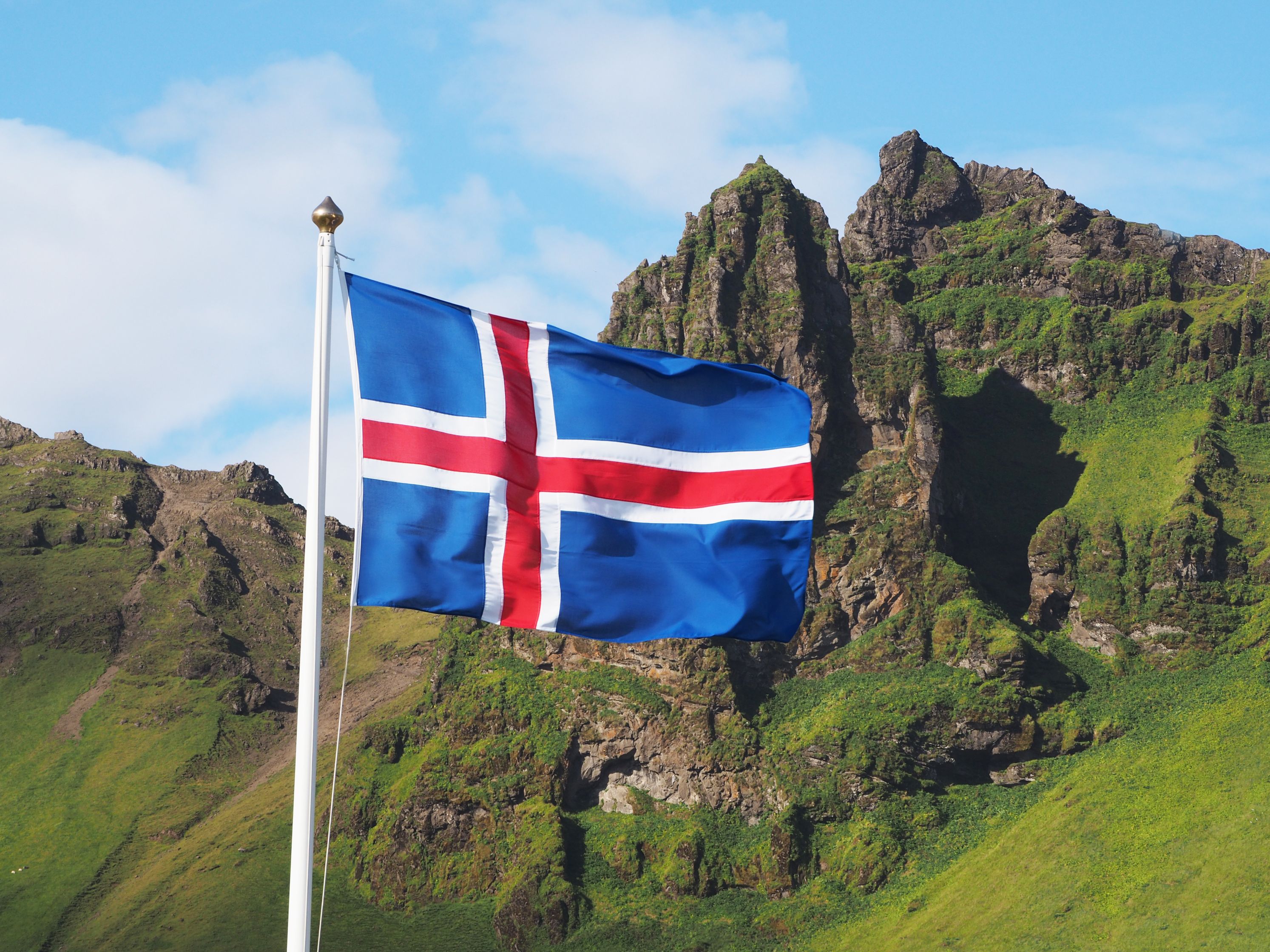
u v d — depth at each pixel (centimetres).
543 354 3812
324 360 2870
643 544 3816
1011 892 14700
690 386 3994
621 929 16188
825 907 15900
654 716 17975
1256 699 16212
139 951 18200
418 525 3472
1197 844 14100
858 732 17162
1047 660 18025
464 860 17688
